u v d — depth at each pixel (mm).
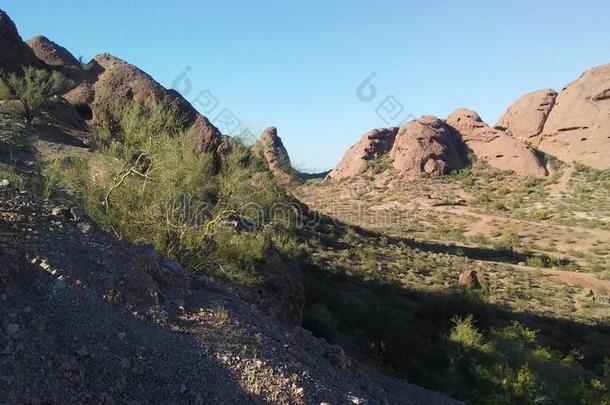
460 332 15984
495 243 59531
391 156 110125
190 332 4734
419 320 19969
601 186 83125
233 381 4227
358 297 21844
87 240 5176
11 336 3684
